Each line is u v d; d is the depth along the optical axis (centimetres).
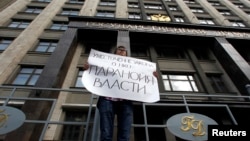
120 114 306
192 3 2458
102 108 302
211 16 2150
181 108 970
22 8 1933
